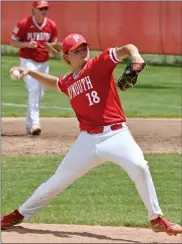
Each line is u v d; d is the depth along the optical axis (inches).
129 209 810.2
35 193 676.7
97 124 638.5
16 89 2028.8
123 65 2581.2
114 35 2704.2
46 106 1712.6
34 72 682.8
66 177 662.5
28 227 697.0
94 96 632.4
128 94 1967.3
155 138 1263.5
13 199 844.0
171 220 762.8
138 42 2657.5
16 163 1039.0
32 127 1254.3
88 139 644.7
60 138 1240.8
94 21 2738.7
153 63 2731.3
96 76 629.0
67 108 1678.2
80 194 879.7
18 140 1215.6
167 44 2603.3
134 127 1390.3
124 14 2679.6
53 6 2807.6
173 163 1060.5
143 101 1830.7
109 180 953.5
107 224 737.0
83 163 649.6
